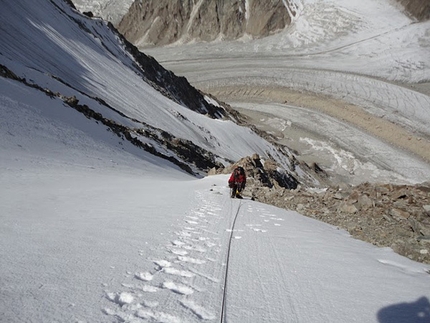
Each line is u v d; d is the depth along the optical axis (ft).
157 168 80.59
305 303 10.06
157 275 11.33
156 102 166.71
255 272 12.48
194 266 12.62
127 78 169.27
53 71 121.29
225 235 18.19
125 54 207.10
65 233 15.57
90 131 78.18
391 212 26.09
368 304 10.27
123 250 13.69
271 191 41.14
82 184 38.27
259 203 34.12
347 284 11.96
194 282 11.04
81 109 88.48
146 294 9.74
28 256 11.76
